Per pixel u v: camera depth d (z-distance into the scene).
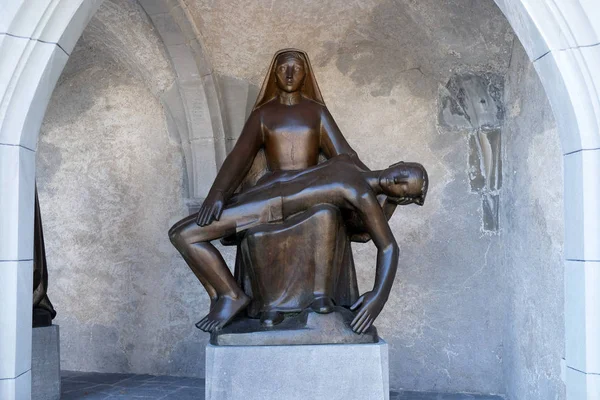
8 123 2.81
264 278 3.30
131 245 5.62
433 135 5.06
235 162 3.48
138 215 5.63
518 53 4.35
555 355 3.56
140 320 5.55
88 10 2.99
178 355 5.45
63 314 5.70
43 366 4.36
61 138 5.84
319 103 3.72
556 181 3.53
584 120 2.66
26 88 2.83
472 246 4.92
